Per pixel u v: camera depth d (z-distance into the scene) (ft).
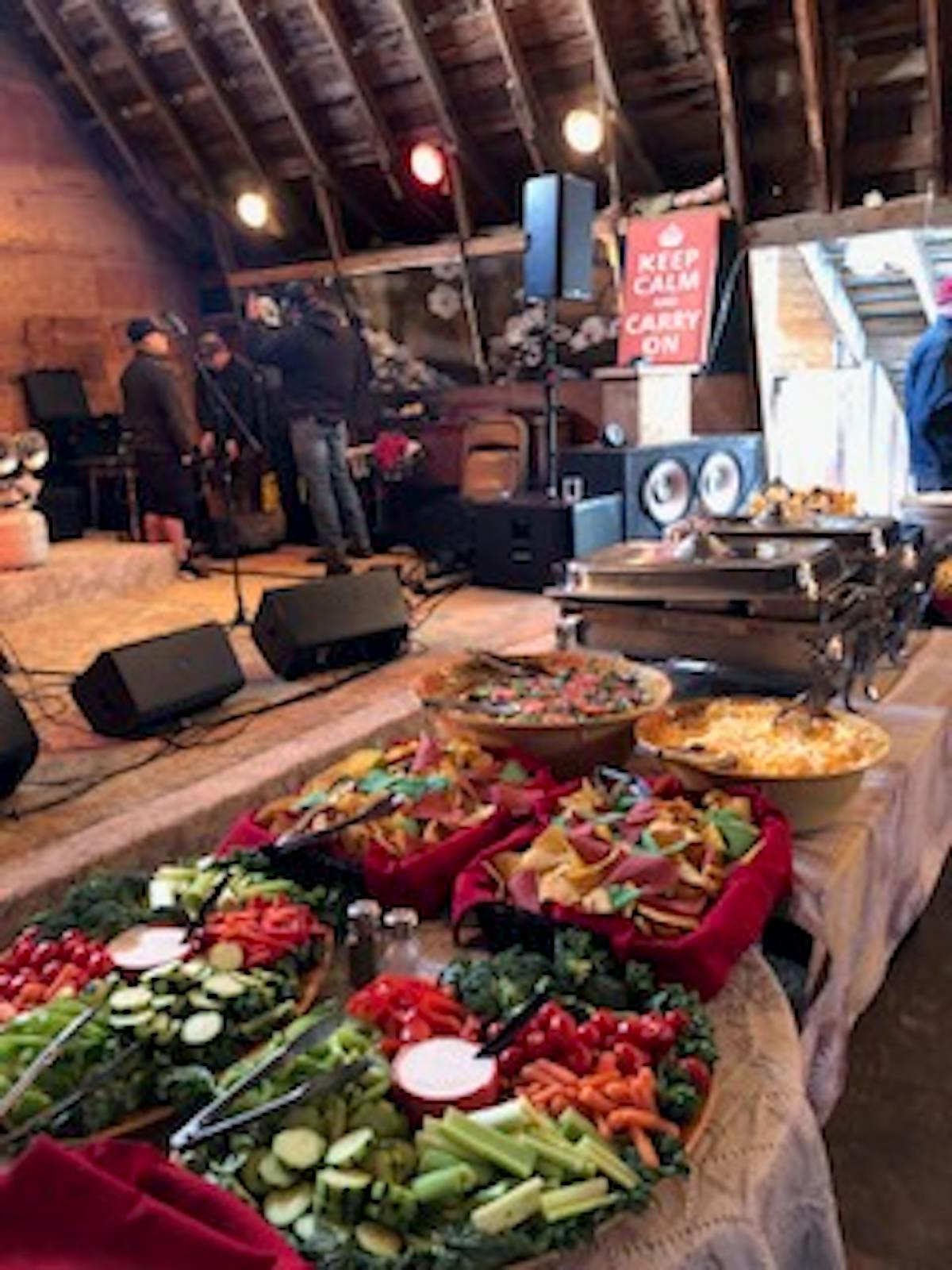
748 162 17.46
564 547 16.37
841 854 6.27
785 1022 4.71
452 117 19.20
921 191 16.74
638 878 5.10
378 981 4.57
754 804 6.10
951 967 8.67
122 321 24.54
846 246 22.61
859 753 6.61
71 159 23.18
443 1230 3.34
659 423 19.13
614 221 18.81
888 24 15.11
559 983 4.58
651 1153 3.69
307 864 5.78
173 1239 3.09
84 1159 3.38
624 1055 4.07
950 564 11.34
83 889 5.40
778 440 21.99
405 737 10.97
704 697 8.78
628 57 17.12
